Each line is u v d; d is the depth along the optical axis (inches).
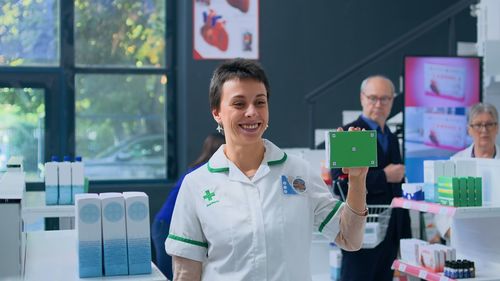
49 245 114.7
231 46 283.1
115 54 286.8
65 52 280.8
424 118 220.7
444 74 221.5
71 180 171.9
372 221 187.2
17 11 277.9
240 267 85.3
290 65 288.4
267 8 285.9
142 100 289.6
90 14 283.7
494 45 221.3
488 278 142.1
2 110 277.3
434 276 146.0
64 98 281.3
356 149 85.2
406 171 220.5
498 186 146.8
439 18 272.4
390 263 182.9
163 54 291.3
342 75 276.2
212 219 86.4
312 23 290.2
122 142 288.5
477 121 183.6
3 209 90.4
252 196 87.0
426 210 147.6
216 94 88.0
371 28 295.1
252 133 85.6
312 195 89.4
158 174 292.0
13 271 90.7
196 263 88.9
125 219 94.7
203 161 152.6
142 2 288.4
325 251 210.1
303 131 289.6
